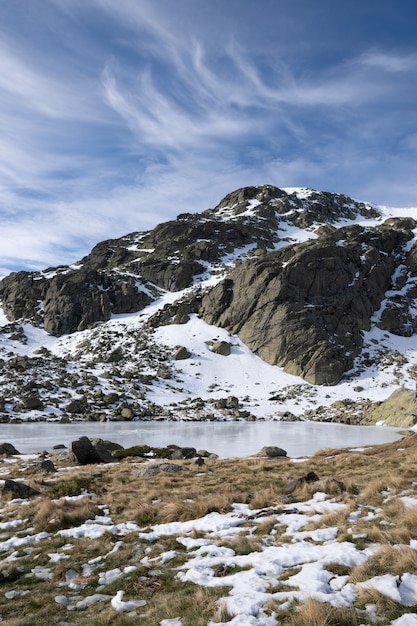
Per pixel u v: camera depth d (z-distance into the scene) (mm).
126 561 10672
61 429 55281
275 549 10117
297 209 194875
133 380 86688
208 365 97188
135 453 33719
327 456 28906
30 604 8750
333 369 91750
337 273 111688
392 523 11031
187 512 14148
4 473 25359
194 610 7609
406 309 118062
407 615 6676
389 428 59000
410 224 169500
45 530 13516
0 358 93125
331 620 6703
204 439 44656
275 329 103188
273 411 76938
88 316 118688
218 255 148750
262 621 6945
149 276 138500
